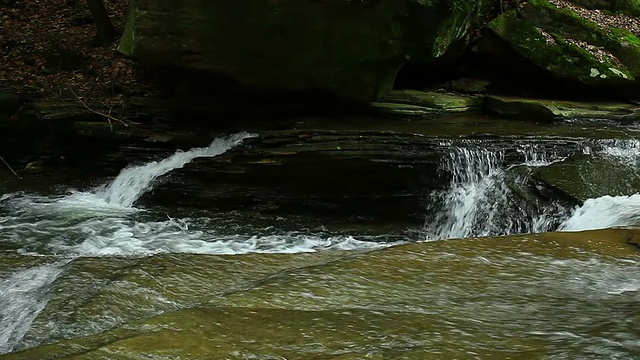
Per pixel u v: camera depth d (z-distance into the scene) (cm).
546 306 423
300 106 1148
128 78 1338
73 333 437
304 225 955
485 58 1300
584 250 543
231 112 1169
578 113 1134
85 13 1606
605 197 837
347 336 374
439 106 1144
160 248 849
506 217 884
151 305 468
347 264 498
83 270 542
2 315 531
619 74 1224
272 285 456
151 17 1042
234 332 379
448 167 944
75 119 1184
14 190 1124
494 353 346
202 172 1015
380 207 963
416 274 481
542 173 902
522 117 1141
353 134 1000
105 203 1065
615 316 402
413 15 1001
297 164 971
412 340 367
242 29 1029
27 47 1454
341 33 1027
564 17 1287
